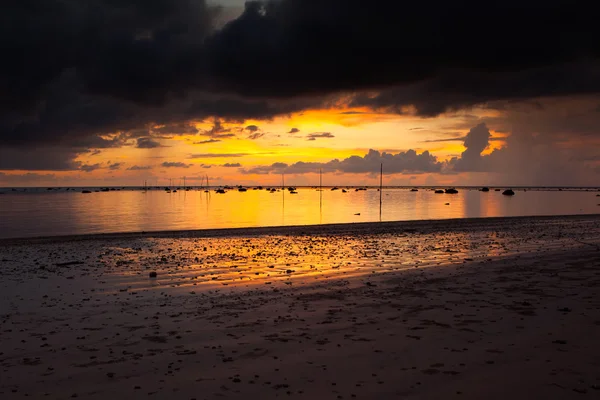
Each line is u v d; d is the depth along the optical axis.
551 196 154.38
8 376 7.98
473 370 7.85
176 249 26.33
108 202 111.75
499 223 43.09
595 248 24.22
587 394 6.82
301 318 11.61
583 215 53.09
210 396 7.04
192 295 14.61
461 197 142.88
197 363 8.50
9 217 61.12
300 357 8.71
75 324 11.35
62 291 15.40
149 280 17.22
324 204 99.25
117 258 22.97
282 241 30.11
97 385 7.54
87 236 33.44
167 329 10.81
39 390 7.37
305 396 6.96
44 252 25.38
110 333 10.55
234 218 59.09
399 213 68.00
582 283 15.16
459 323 10.80
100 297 14.45
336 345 9.39
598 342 9.17
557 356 8.43
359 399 6.82
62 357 8.94
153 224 50.00
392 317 11.51
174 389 7.32
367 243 28.67
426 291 14.58
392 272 18.27
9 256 23.89
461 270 18.39
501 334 9.85
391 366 8.14
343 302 13.30
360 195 167.75
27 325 11.30
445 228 38.50
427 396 6.87
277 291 15.02
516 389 7.05
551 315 11.27
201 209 81.81
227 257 22.94
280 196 161.00
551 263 19.48
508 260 20.61
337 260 21.66
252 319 11.59
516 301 12.85
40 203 105.69
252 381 7.59
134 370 8.19
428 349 9.01
